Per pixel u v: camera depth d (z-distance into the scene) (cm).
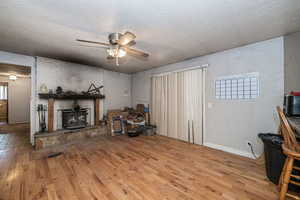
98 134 414
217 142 306
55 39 240
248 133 260
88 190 166
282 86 223
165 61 381
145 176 198
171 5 152
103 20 183
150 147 318
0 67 366
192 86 350
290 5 152
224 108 293
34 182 182
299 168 141
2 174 201
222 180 188
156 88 450
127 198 153
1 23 189
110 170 214
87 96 397
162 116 429
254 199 153
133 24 193
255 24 192
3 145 329
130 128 443
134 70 498
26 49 288
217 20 183
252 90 255
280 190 151
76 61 381
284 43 221
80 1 145
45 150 296
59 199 151
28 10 160
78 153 281
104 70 484
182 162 241
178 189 169
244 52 265
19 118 619
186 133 362
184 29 207
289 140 147
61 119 372
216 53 306
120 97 532
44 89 337
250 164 233
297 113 180
